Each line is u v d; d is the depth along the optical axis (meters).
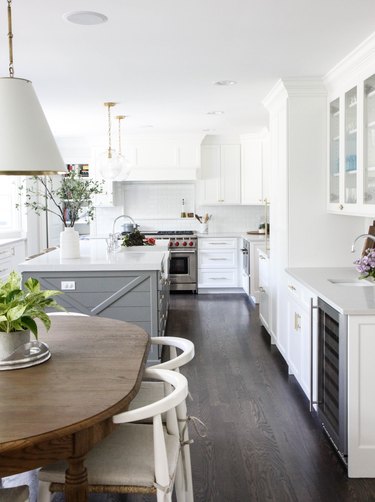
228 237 8.23
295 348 4.12
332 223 4.45
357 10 2.80
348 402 2.79
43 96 4.98
